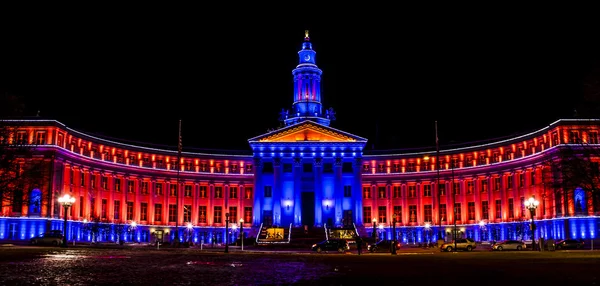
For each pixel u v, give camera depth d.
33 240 74.12
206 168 121.00
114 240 105.00
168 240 114.75
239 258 49.75
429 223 116.50
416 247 93.12
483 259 45.97
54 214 90.44
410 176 119.62
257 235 101.75
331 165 115.19
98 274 28.62
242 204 121.19
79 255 46.97
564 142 90.19
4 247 63.22
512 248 77.88
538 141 99.81
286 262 42.94
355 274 30.59
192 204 118.31
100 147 106.00
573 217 88.00
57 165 91.75
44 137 91.25
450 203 115.25
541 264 37.28
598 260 41.88
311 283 25.55
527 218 101.56
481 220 110.94
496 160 110.50
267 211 113.69
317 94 129.62
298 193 112.88
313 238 98.19
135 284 24.23
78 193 98.75
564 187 49.41
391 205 119.81
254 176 113.62
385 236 118.62
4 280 24.72
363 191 121.44
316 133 115.12
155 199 114.62
